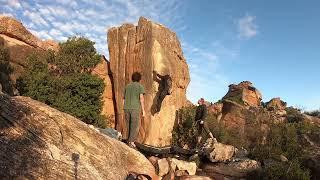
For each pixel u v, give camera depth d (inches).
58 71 652.1
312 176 494.6
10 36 726.5
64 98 584.4
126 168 293.0
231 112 900.6
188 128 601.0
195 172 401.7
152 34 598.9
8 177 198.5
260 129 793.6
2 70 641.0
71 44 662.5
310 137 712.4
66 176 226.8
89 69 671.8
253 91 1120.2
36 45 777.6
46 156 226.2
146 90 581.3
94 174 245.8
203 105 557.9
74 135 256.5
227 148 518.9
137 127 375.9
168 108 607.8
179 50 653.9
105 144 276.5
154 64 586.6
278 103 1123.3
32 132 231.5
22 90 605.0
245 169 452.1
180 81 649.0
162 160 370.0
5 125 221.0
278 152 579.2
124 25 661.9
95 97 617.9
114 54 667.4
